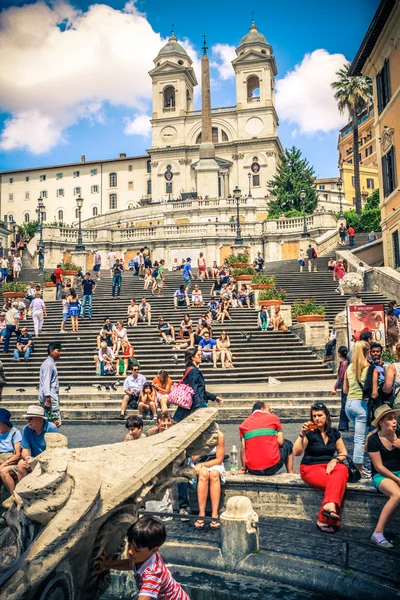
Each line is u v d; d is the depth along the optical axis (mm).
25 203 96125
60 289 27672
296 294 25078
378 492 5859
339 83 48688
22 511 4160
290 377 16219
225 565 5398
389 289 23766
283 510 6367
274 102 89125
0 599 3545
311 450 6266
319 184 88312
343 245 37531
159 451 4777
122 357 16625
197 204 59594
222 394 13320
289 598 4824
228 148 84875
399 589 4660
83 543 4152
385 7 23078
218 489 6285
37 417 6406
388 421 5473
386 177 26438
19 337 18719
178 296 24141
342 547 5465
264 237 43188
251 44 85375
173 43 89438
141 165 91062
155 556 3887
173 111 87438
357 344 7277
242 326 20875
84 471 4199
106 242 44125
